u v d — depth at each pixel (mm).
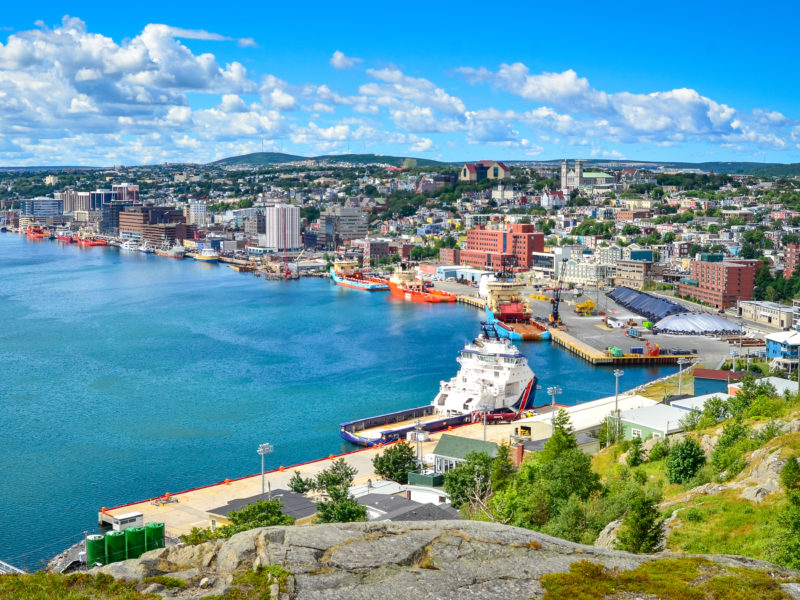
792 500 78500
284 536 51875
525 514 109938
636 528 81562
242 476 177500
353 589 46594
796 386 179250
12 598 49375
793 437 100688
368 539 51562
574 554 51344
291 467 176500
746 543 80625
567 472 114750
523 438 183875
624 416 164250
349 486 150125
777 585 48250
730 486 96250
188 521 144375
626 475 128250
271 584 46844
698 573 49531
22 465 183625
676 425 155625
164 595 48438
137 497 165125
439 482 149750
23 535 146875
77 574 52062
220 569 50688
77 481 173875
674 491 111938
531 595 46281
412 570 48531
